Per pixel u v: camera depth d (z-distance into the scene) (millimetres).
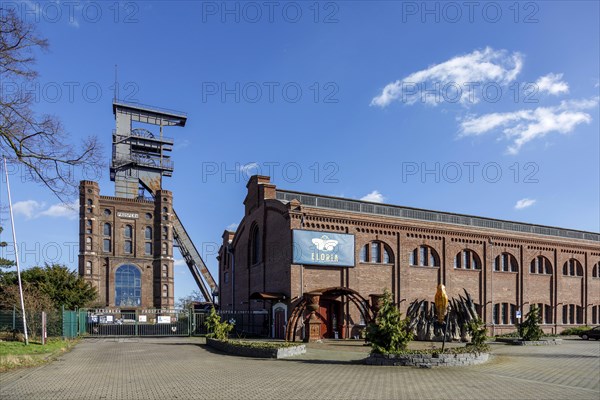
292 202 37000
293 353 23719
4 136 22594
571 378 15797
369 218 39469
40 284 45812
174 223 103250
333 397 12828
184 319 51094
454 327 34375
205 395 13562
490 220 48719
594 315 52000
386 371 17719
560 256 49844
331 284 37312
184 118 114312
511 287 46344
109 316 58688
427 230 42094
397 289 39719
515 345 30875
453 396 12773
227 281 52562
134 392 14258
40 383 16172
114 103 108188
